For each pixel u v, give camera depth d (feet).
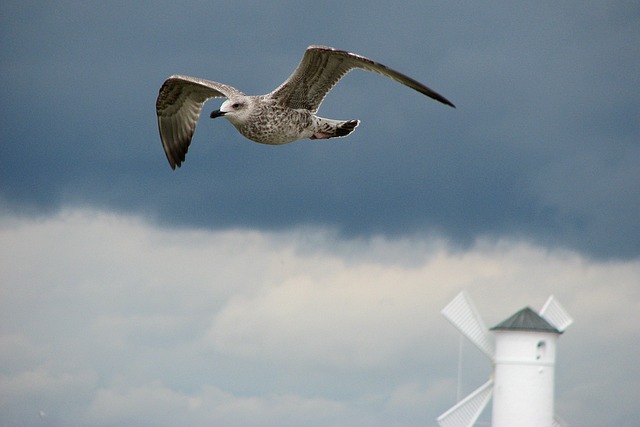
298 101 70.64
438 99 61.72
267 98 69.82
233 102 68.85
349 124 72.43
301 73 69.31
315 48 67.51
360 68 67.51
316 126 71.51
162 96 72.54
